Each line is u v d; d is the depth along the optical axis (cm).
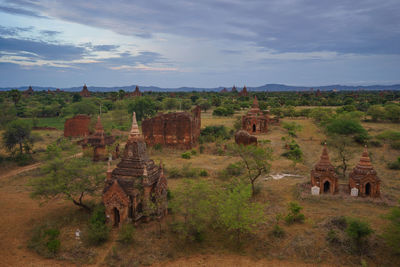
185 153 5259
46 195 2677
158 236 2350
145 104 10456
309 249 2152
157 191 2667
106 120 9612
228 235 2400
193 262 2055
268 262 2052
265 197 3216
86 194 3073
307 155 5462
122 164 2748
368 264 2012
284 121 9981
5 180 3991
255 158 3241
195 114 6700
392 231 2059
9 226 2542
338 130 6525
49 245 2100
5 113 6769
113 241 2288
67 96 19288
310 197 3155
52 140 7100
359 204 3003
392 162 4578
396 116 8881
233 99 19400
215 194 2708
